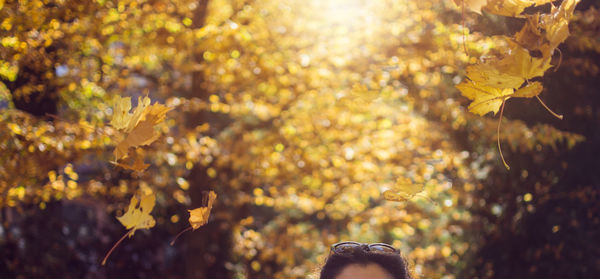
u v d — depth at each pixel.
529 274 7.39
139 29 7.20
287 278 9.31
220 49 7.10
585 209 7.20
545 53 1.20
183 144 6.84
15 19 5.92
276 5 7.72
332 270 1.64
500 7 1.25
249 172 8.48
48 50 7.07
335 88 7.71
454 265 8.84
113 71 7.72
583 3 6.35
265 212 11.56
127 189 7.33
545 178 7.43
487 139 7.38
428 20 7.10
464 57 6.26
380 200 9.19
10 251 8.11
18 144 5.67
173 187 8.43
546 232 7.29
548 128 6.46
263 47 7.69
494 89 1.26
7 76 6.19
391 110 8.41
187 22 6.91
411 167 8.12
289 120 8.21
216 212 8.73
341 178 8.41
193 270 8.80
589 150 7.11
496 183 7.76
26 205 8.38
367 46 7.36
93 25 6.56
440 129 8.19
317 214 9.71
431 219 9.46
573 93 6.66
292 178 8.55
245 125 8.82
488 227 8.05
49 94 7.27
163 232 9.49
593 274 7.08
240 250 8.88
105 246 9.15
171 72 9.36
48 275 8.37
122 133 1.44
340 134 8.19
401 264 1.66
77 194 6.71
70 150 5.93
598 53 6.66
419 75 7.38
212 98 7.78
